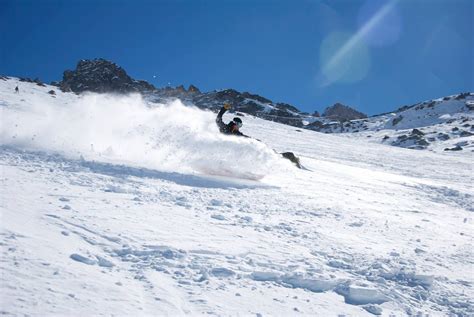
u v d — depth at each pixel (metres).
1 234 3.85
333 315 3.50
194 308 3.16
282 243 5.36
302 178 14.46
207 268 4.03
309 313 3.45
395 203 12.08
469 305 4.21
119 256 4.06
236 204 7.65
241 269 4.18
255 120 70.44
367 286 4.23
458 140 68.19
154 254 4.21
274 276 4.12
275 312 3.34
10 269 3.15
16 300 2.73
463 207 15.33
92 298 3.00
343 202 10.14
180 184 9.02
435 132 78.25
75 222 4.75
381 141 76.69
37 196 5.74
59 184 6.95
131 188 7.45
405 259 5.47
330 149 44.59
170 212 6.15
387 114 120.12
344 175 20.48
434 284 4.65
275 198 9.05
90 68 123.44
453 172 33.44
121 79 121.19
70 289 3.07
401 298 4.12
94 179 7.89
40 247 3.74
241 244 5.02
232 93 128.75
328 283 4.13
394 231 7.34
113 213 5.51
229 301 3.39
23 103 29.44
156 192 7.60
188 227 5.43
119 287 3.29
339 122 117.38
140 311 2.96
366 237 6.49
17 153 9.83
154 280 3.57
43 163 8.94
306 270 4.41
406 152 49.31
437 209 12.65
